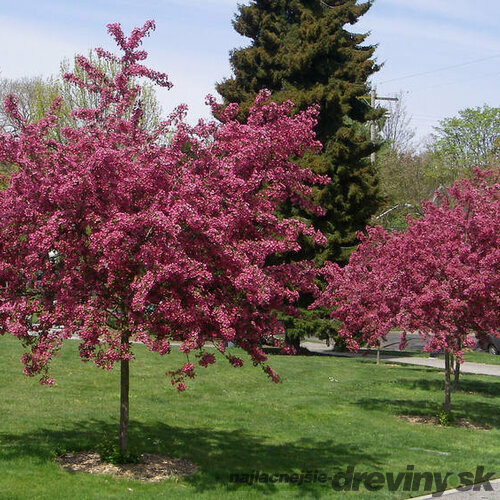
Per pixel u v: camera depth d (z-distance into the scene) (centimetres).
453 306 1388
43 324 921
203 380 1909
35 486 882
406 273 1455
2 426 1208
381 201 3155
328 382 2098
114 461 1023
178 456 1107
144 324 907
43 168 942
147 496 870
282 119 1036
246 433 1330
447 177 5234
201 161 973
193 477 990
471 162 6016
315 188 2930
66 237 935
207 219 909
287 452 1191
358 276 1700
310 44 3133
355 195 2973
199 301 906
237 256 924
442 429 1482
